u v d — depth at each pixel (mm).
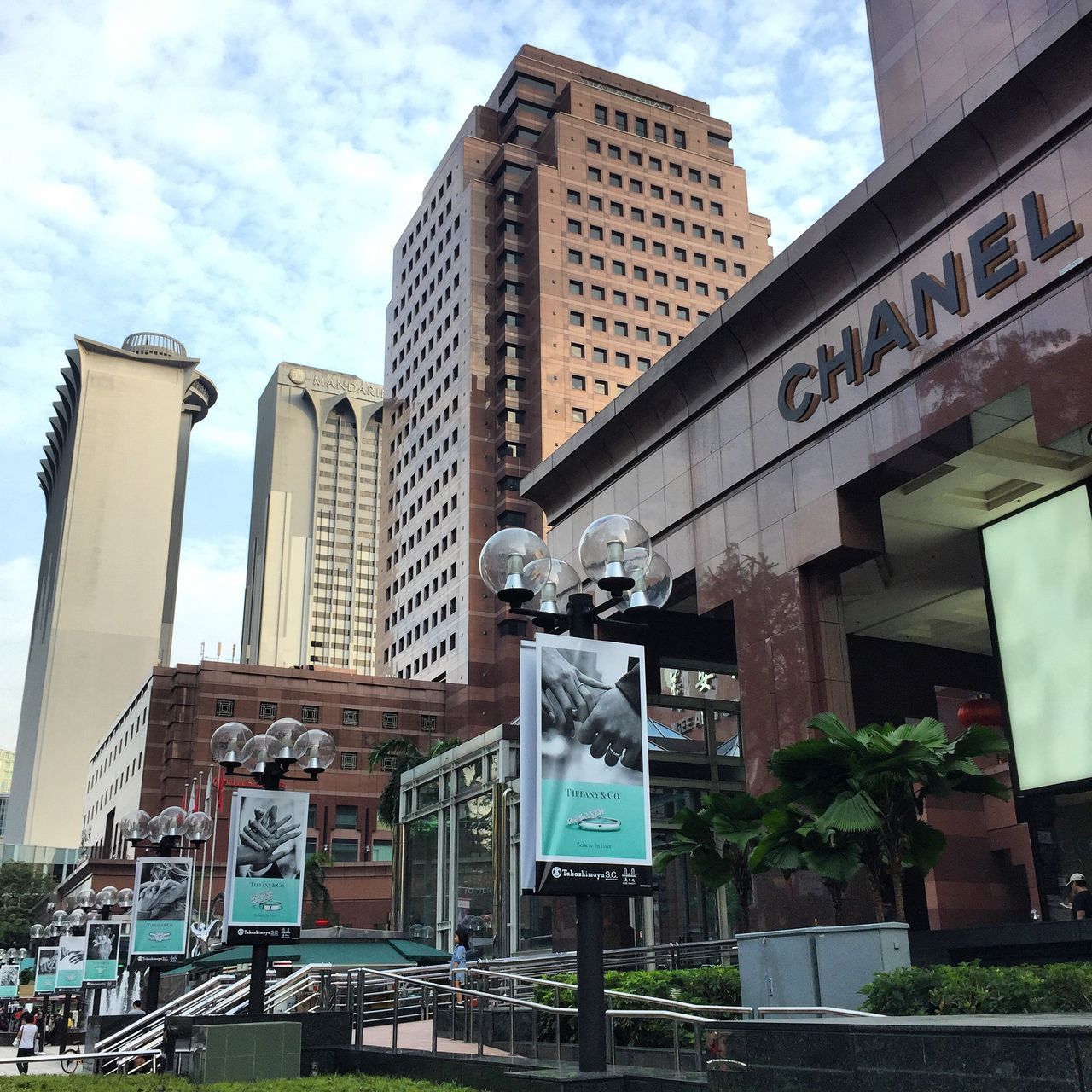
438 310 117750
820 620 27125
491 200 113062
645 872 11352
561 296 106188
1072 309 21578
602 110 116750
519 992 20531
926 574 33438
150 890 26453
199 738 89875
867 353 26344
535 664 11484
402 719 96875
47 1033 49938
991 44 29047
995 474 27562
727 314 30078
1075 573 24719
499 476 103250
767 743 27422
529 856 11000
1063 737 24219
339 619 196500
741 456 30203
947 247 24625
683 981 17297
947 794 17609
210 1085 15195
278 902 18797
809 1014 14008
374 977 20422
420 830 42062
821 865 17422
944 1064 7254
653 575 12211
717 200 117500
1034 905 44812
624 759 11547
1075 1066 6535
